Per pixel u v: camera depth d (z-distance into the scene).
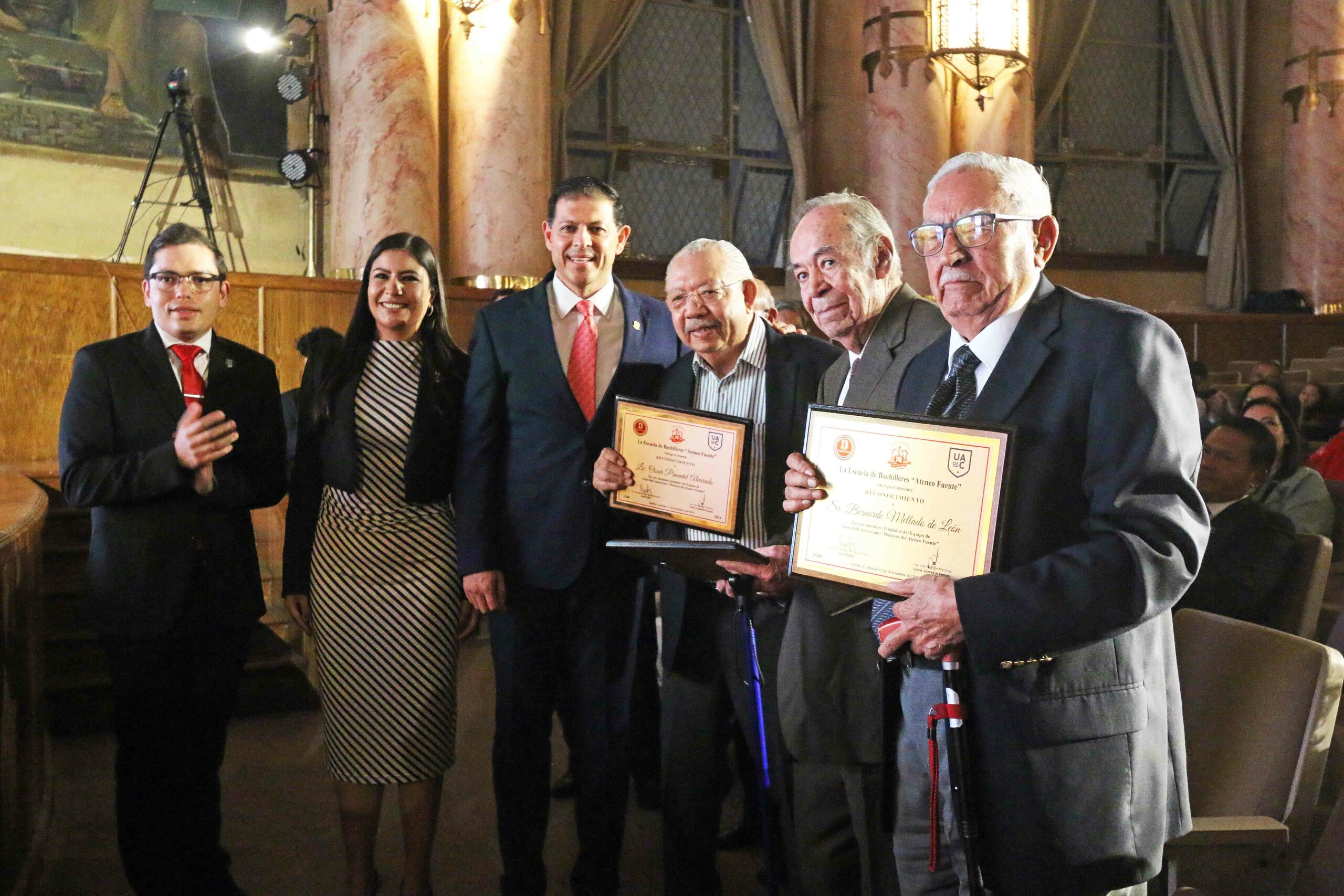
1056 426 1.59
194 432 2.46
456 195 7.12
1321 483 3.79
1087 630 1.46
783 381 2.57
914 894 1.80
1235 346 10.38
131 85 7.26
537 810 2.73
